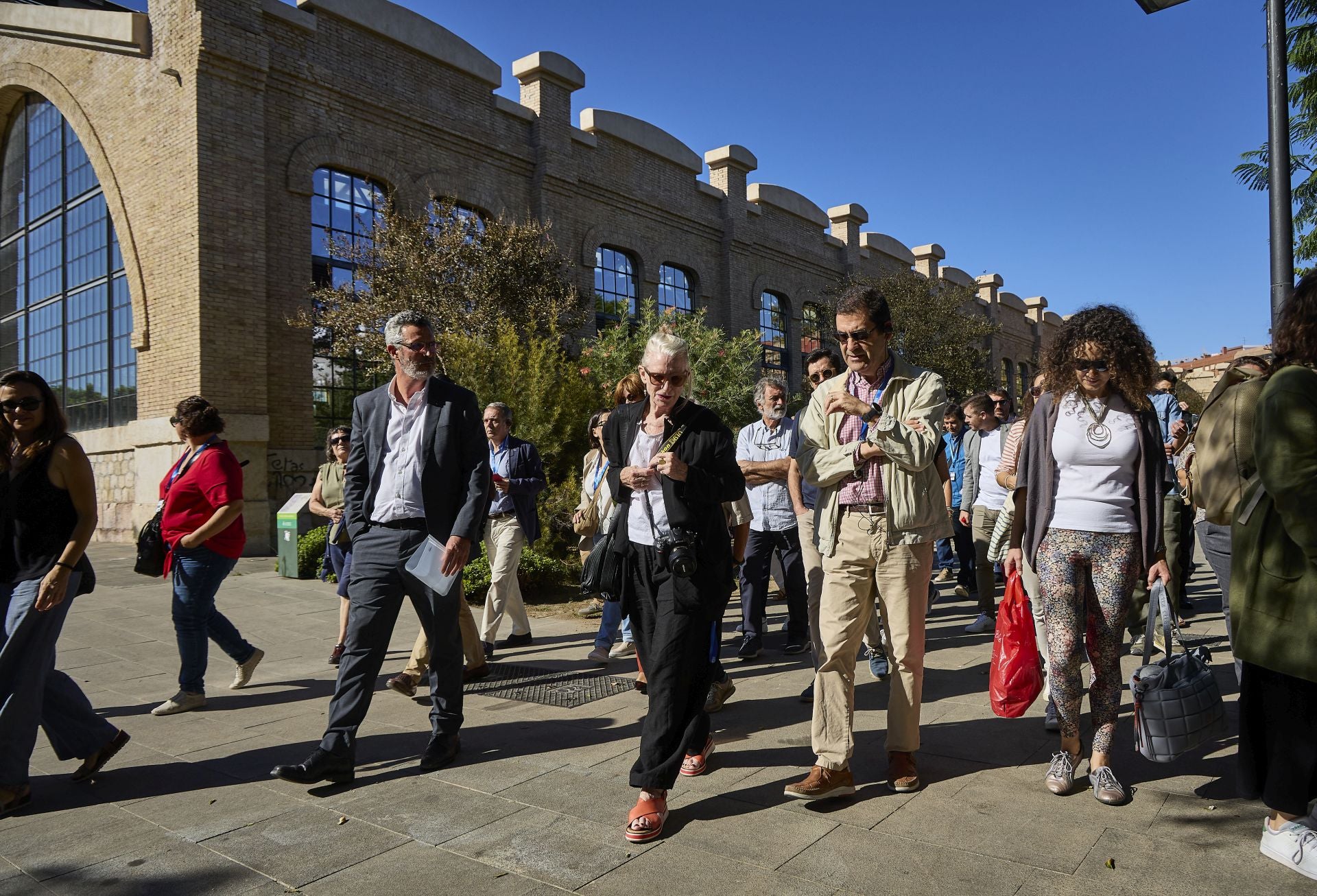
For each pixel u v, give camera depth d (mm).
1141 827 3086
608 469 3670
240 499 5133
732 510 5438
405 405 4105
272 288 14164
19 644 3568
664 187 22031
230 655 5527
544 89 18812
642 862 2939
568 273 18672
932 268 32438
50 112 17703
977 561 6797
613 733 4469
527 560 9156
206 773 4008
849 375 3721
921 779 3645
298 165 14547
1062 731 3514
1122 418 3447
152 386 14023
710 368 14188
